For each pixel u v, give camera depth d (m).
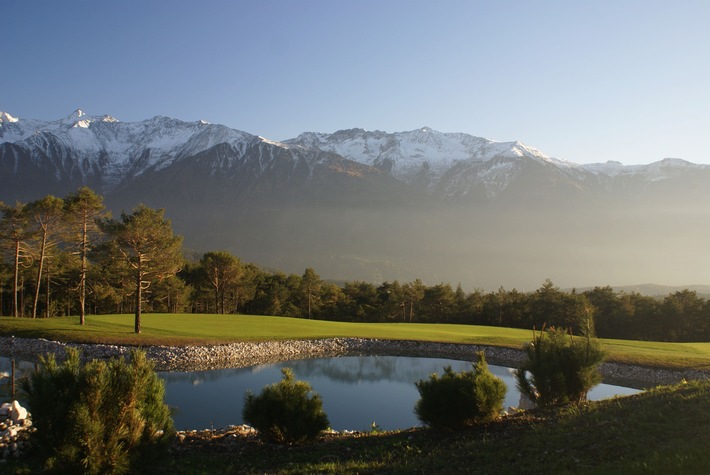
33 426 9.62
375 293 106.38
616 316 81.56
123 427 9.83
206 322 55.25
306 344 46.03
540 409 15.59
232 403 24.31
